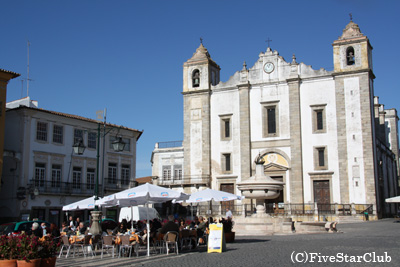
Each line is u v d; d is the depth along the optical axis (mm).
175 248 19875
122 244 18594
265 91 53750
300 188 50312
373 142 49250
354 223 41562
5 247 13617
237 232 29547
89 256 19922
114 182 51125
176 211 54094
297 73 52438
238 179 53406
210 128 55875
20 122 43281
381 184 52250
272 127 53250
